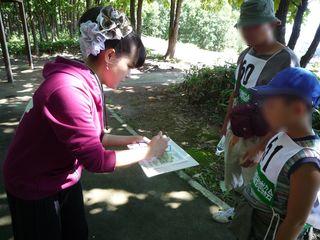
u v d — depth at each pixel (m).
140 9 10.44
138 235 2.68
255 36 2.21
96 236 2.65
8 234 2.62
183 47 15.45
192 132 4.83
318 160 1.25
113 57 1.42
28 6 11.73
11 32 16.20
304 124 1.32
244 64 2.45
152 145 1.59
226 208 3.02
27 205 1.53
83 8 14.83
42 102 1.32
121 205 3.05
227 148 2.70
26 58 10.59
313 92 1.27
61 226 1.79
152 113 5.56
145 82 7.70
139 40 1.47
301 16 4.12
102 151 1.38
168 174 3.59
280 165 1.35
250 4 2.15
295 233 1.30
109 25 1.37
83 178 3.46
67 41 12.34
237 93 2.59
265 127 2.20
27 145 1.45
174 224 2.83
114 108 5.75
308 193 1.24
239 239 1.66
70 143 1.32
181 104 6.01
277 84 1.31
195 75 6.55
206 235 2.71
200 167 3.77
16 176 1.49
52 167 1.50
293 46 4.27
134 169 3.66
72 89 1.30
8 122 4.93
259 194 1.53
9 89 6.75
